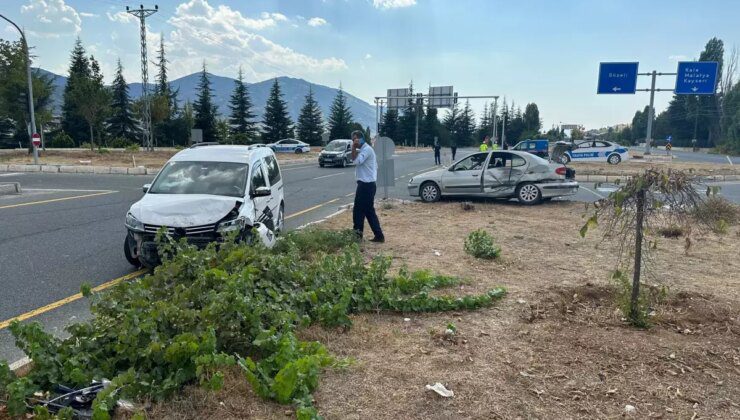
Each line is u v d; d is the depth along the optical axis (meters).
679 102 96.31
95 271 6.85
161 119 52.09
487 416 3.20
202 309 3.92
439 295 5.62
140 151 40.06
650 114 38.69
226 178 7.64
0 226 9.98
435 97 48.34
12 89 37.03
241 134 67.25
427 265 7.10
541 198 13.84
